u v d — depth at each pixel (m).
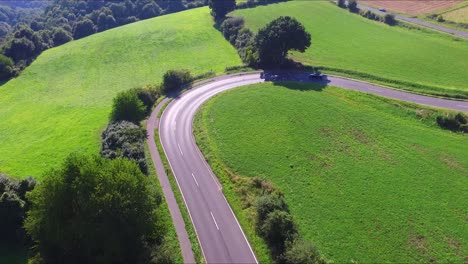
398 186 74.62
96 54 162.12
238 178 77.12
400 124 95.94
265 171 79.50
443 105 102.44
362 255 59.97
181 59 150.62
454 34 151.88
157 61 151.38
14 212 68.75
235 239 63.69
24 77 147.75
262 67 131.88
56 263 61.78
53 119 113.12
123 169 61.41
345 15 185.62
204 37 169.50
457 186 74.56
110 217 56.84
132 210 58.16
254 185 74.81
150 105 110.44
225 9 184.00
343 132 92.50
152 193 68.88
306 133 92.31
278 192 71.62
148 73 142.25
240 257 60.31
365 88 114.50
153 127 99.44
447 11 170.75
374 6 192.00
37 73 150.50
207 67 140.25
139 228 59.44
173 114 105.19
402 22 168.62
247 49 138.88
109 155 82.06
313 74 122.44
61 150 93.12
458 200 71.06
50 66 155.62
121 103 98.31
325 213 68.19
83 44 174.00
